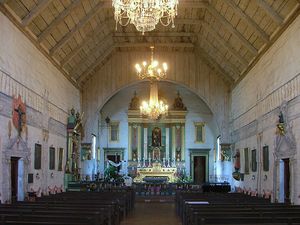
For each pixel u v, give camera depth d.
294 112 15.01
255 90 20.92
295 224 8.16
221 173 29.28
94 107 27.86
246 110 23.09
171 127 32.19
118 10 13.14
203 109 32.28
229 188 23.78
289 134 15.59
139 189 26.77
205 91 28.02
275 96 17.36
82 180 26.14
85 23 19.56
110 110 32.28
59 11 17.28
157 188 26.72
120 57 28.00
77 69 24.23
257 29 17.86
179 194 18.08
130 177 30.34
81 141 27.47
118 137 32.03
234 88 26.72
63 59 21.66
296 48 14.63
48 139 19.83
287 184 16.50
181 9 21.50
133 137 31.92
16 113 15.20
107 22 22.14
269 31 17.61
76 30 19.50
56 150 21.41
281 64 16.45
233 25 19.77
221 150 27.97
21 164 16.03
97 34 22.42
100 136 32.00
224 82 28.11
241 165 24.62
